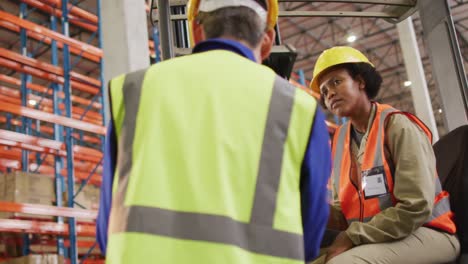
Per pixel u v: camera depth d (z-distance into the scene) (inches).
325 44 689.0
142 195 41.6
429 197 78.1
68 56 250.1
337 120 470.6
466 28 680.4
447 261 83.2
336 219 94.0
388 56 730.8
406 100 845.2
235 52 49.1
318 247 49.0
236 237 41.4
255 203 43.1
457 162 92.7
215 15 51.3
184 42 113.0
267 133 45.0
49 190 220.2
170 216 41.5
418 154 80.8
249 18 51.1
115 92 47.4
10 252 237.5
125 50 177.8
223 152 43.4
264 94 46.1
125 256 39.8
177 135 43.8
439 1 113.4
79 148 244.8
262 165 44.1
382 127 85.9
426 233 81.1
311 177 46.4
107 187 46.5
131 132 45.1
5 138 192.2
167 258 40.0
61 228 208.7
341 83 91.9
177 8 114.3
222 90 45.6
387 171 83.8
